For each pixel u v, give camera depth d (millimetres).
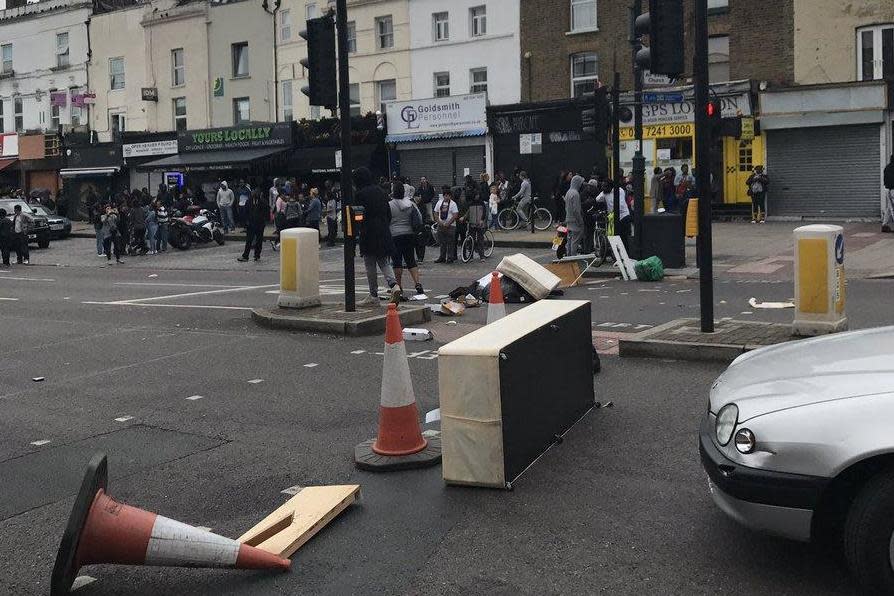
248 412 7969
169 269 24281
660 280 17266
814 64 28156
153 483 6156
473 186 30031
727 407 4496
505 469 5609
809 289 9242
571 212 19453
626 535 4930
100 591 4531
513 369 5730
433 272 20469
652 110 29844
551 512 5285
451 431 5695
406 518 5285
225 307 14711
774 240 23469
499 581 4441
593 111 19047
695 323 10445
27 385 9359
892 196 23750
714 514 5184
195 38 43188
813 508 4047
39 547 5141
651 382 8398
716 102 16828
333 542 4984
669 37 10602
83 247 33625
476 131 32906
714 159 29844
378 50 36719
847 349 4844
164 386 9102
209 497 5852
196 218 30891
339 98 12297
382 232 13539
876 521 3932
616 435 6766
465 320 12703
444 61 35062
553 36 32375
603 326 11938
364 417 7668
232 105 42219
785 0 28359
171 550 4488
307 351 10586
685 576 4410
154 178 43281
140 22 45250
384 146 35469
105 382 9383
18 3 53062
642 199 18438
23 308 15656
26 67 50781
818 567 4441
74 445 7121
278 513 5184
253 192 25422
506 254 24188
